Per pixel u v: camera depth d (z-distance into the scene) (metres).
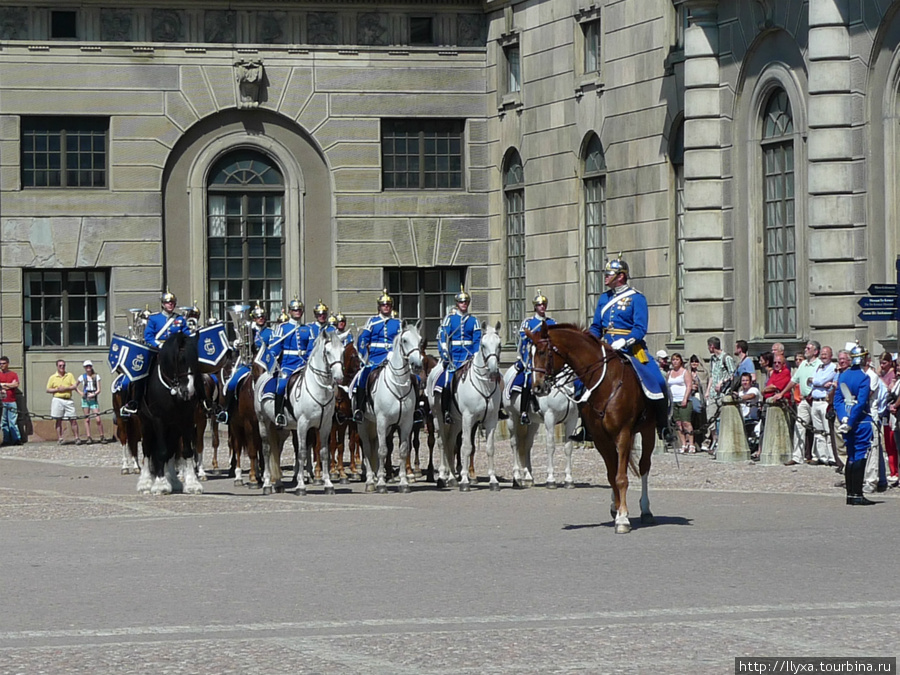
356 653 13.85
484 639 14.43
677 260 44.12
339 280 54.00
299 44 53.78
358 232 54.12
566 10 49.25
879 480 28.95
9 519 26.00
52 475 37.66
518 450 31.50
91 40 52.56
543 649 13.92
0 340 52.09
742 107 40.78
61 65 52.38
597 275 48.19
